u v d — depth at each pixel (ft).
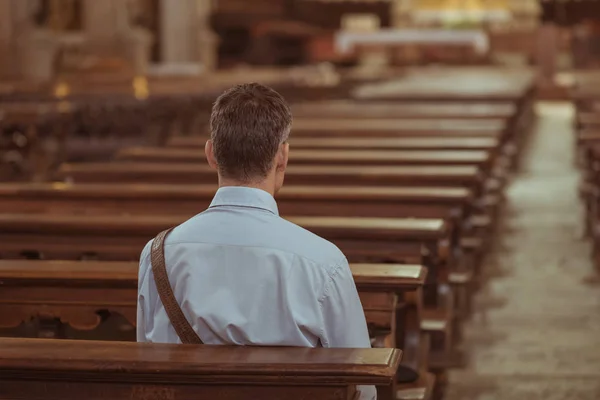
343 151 28.86
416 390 14.43
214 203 9.67
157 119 44.24
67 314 12.76
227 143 9.52
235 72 79.77
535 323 21.62
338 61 100.53
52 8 71.46
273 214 9.60
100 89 49.52
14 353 8.70
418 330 14.88
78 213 20.56
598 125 36.58
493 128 34.40
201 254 9.45
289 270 9.26
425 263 18.06
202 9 83.76
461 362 18.72
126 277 12.34
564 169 43.73
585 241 29.89
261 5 100.27
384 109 43.86
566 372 18.33
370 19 99.40
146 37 71.61
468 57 97.45
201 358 8.57
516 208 35.06
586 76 81.97
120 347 8.93
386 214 19.90
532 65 95.76
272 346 9.18
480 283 25.09
